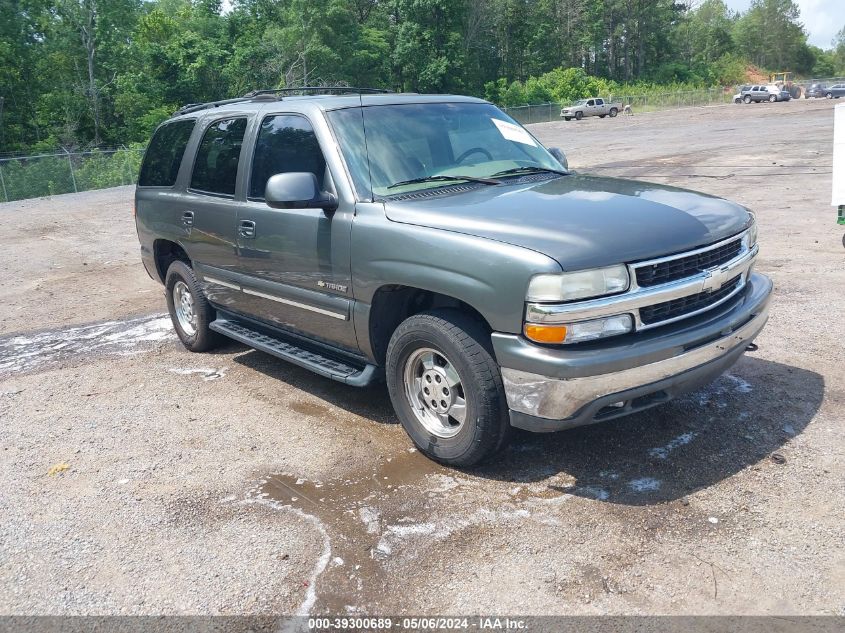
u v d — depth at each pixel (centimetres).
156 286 948
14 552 349
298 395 531
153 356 646
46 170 2878
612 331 340
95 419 510
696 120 4141
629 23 9750
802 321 612
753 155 1977
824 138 2339
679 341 348
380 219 406
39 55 5225
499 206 387
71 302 888
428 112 488
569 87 7362
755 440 411
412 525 350
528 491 373
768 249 884
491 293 348
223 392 546
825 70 14075
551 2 9288
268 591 309
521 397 350
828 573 296
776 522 332
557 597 293
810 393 469
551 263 330
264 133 505
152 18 6122
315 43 5419
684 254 357
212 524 364
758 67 13450
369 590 305
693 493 361
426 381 405
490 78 8125
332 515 364
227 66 5422
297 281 470
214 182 553
